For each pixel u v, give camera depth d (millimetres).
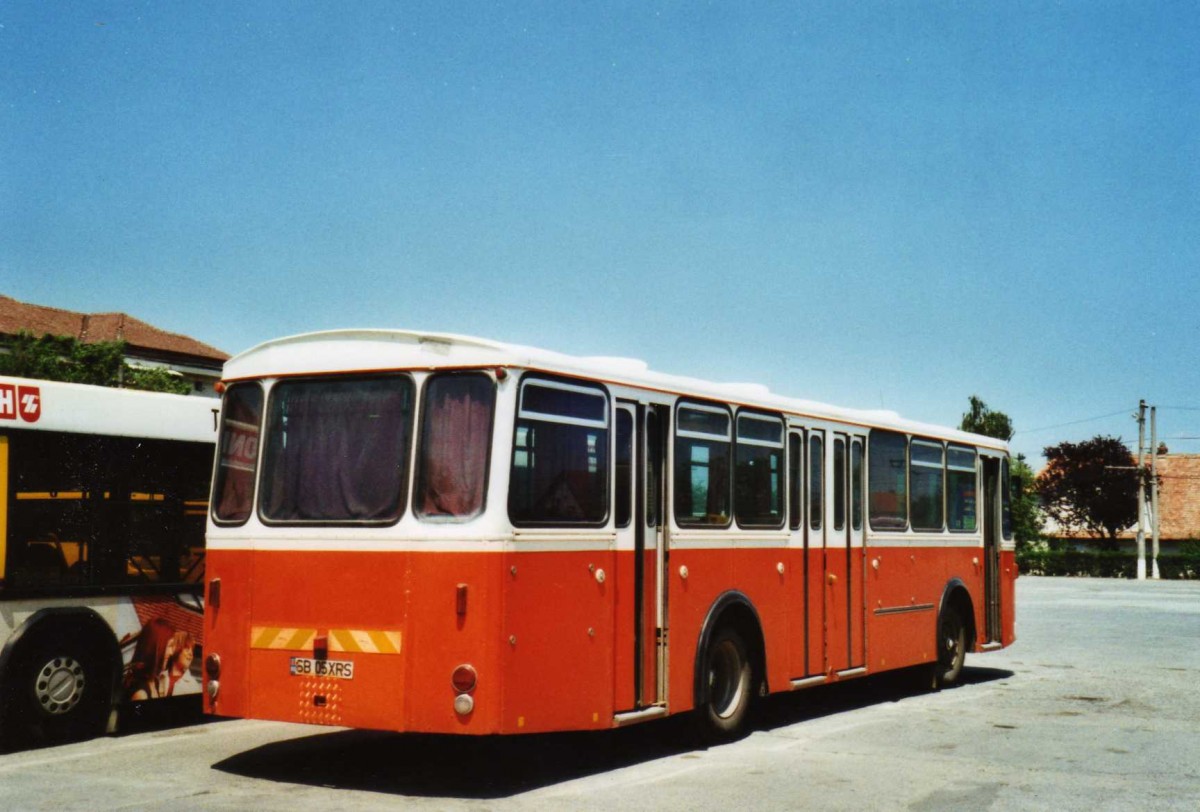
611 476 9344
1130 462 69938
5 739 10117
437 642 8195
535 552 8461
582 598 8914
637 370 9906
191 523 11633
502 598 8164
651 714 9609
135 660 10977
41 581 10289
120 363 30922
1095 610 33375
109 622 10773
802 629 12109
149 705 12977
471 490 8297
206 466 11805
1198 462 80750
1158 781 9312
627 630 9430
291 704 8609
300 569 8703
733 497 11039
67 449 10539
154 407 11305
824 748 10688
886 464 14102
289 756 9930
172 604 11352
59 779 8898
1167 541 75250
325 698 8492
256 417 9164
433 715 8156
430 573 8273
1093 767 9867
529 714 8328
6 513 10016
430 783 8852
